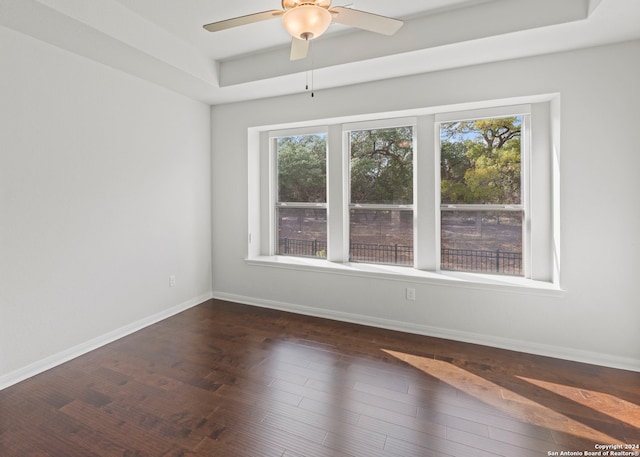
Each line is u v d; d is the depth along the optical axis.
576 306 2.72
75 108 2.73
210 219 4.32
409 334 3.27
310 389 2.31
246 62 3.36
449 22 2.54
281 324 3.52
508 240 3.25
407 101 3.22
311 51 3.04
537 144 3.03
